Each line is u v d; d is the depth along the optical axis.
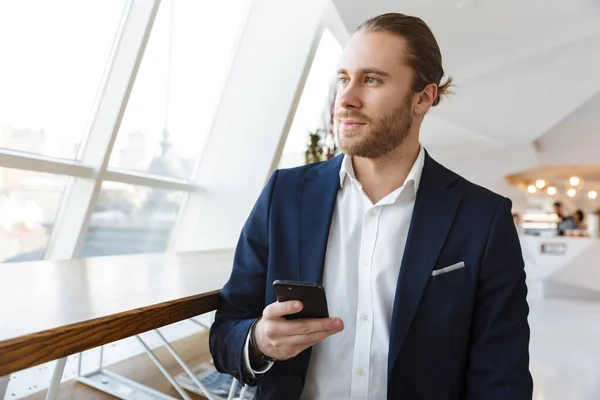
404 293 0.83
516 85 4.96
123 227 3.62
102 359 2.34
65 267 1.24
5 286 0.92
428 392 0.83
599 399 2.47
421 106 0.89
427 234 0.86
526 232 8.59
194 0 3.43
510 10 3.67
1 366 0.55
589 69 4.63
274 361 0.82
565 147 7.11
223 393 1.99
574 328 4.09
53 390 1.26
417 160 0.91
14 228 2.70
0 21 2.25
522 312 0.86
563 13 3.90
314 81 5.29
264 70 4.26
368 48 0.83
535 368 2.95
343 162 0.93
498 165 7.48
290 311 0.69
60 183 2.86
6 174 2.52
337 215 0.93
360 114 0.83
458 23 3.73
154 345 2.65
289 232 0.93
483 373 0.85
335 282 0.89
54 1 2.43
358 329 0.86
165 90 3.52
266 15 4.20
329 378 0.87
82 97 2.77
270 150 4.22
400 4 3.20
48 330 0.61
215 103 4.32
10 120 2.45
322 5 4.00
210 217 4.33
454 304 0.83
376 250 0.88
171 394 1.97
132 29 2.74
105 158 2.89
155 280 1.11
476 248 0.85
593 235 6.60
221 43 4.04
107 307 0.77
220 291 1.03
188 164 4.23
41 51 2.47
